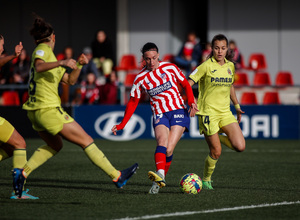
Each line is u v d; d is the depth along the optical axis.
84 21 62.41
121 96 41.19
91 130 40.38
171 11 57.00
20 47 17.53
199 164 27.17
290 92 47.91
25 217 14.60
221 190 19.30
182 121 18.61
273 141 38.84
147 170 25.09
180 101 18.80
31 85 16.86
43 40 17.11
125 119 18.61
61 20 62.88
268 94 44.16
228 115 19.70
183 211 15.41
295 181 21.64
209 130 19.44
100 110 40.34
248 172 24.33
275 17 55.38
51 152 17.52
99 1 62.06
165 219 14.37
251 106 39.91
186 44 46.75
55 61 16.56
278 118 39.91
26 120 40.44
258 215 14.97
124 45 56.16
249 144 37.00
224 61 19.86
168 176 23.17
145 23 56.00
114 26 61.78
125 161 28.55
